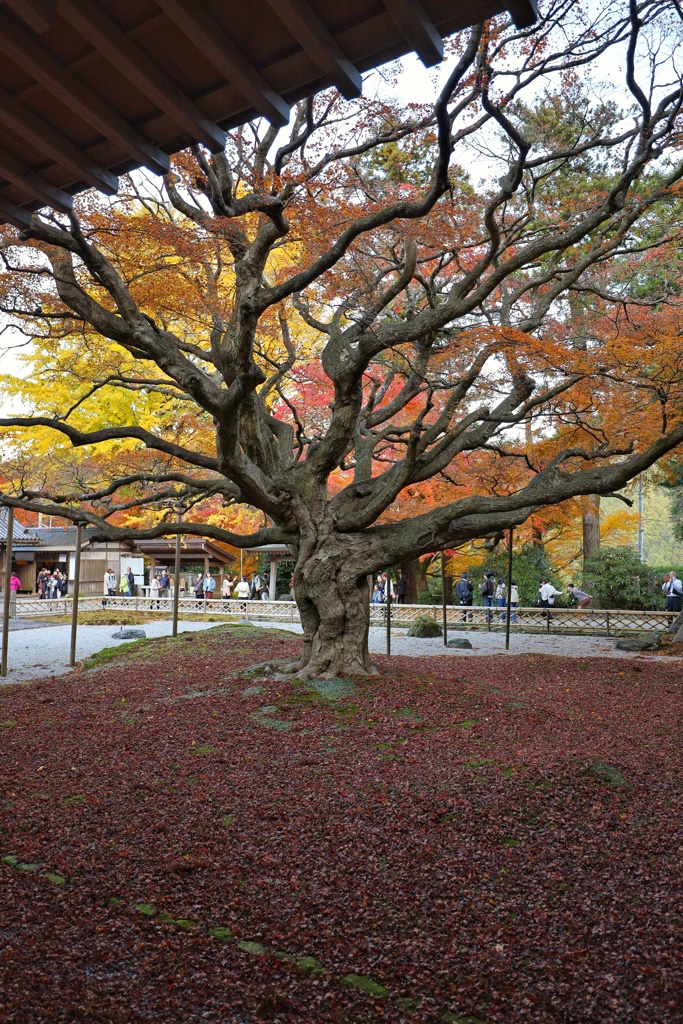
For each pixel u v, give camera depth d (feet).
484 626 80.53
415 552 33.81
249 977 13.17
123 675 42.11
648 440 41.47
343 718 28.81
